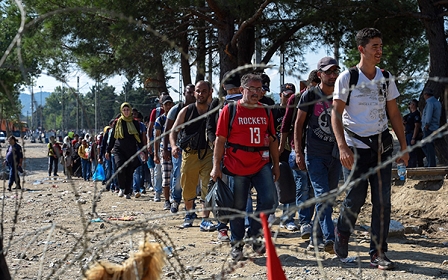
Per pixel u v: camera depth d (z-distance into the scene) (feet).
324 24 57.21
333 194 10.02
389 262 17.84
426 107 43.45
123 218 29.76
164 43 57.06
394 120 18.01
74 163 77.71
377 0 51.19
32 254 20.18
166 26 57.57
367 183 17.76
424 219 28.35
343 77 17.24
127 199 40.91
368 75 17.38
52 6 53.36
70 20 53.83
